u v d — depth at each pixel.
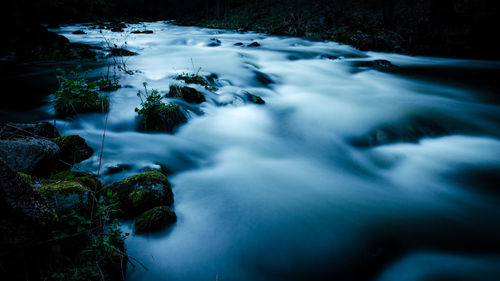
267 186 5.41
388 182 5.79
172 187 5.21
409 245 4.16
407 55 18.80
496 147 7.03
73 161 5.12
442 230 4.46
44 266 2.63
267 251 3.96
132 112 7.58
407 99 10.22
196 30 32.47
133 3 56.44
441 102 9.88
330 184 5.61
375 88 11.71
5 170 2.51
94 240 3.13
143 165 5.45
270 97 10.39
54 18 34.62
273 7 40.94
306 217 4.61
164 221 4.05
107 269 3.04
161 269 3.58
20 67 12.39
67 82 7.27
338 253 3.98
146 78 10.77
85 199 3.35
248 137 7.43
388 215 4.75
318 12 33.41
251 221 4.45
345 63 15.37
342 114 8.67
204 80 10.41
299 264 3.81
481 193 5.43
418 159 6.57
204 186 5.29
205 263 3.74
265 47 19.84
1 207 2.41
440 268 3.78
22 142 3.83
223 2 50.34
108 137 6.56
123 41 21.86
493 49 17.27
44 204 2.83
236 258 3.83
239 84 11.30
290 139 7.50
